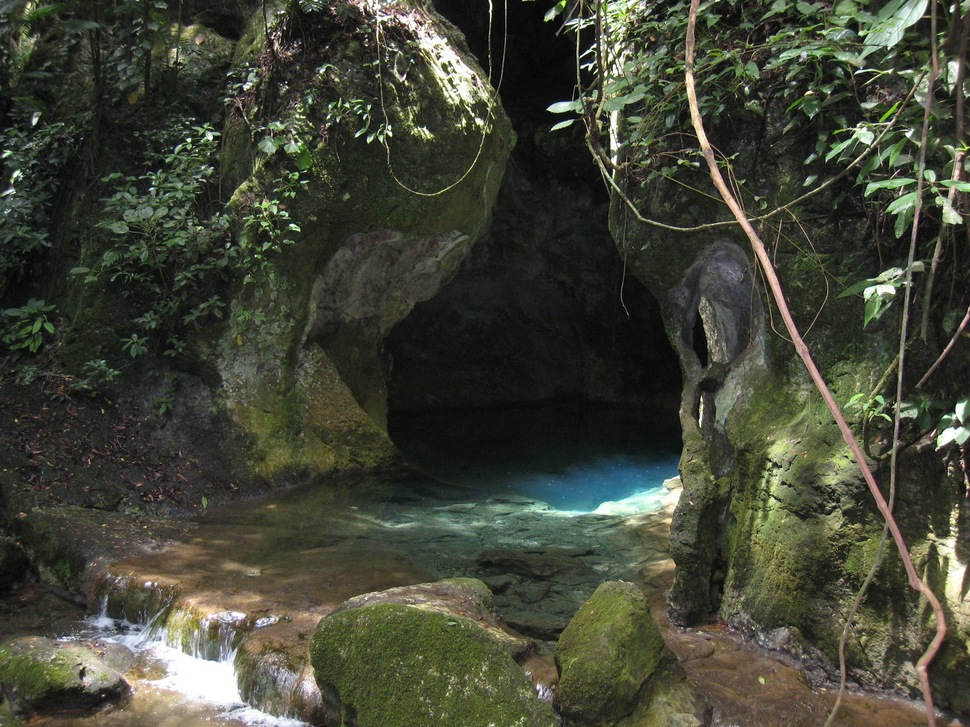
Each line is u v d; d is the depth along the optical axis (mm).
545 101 12141
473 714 3803
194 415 7566
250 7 8992
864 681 4180
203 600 5145
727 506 5074
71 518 6199
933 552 4016
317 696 4242
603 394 12367
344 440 8047
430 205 7730
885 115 3713
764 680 4184
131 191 7637
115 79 8406
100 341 7582
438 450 9703
